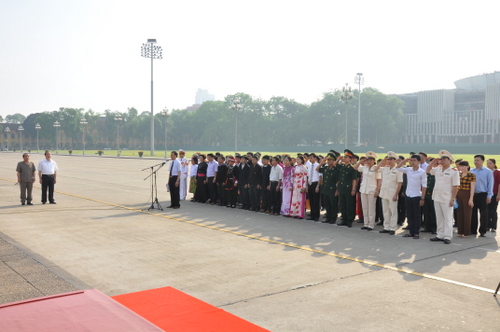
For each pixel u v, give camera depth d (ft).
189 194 64.13
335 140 420.36
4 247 27.94
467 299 19.63
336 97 411.95
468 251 29.01
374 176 36.06
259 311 18.03
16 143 533.14
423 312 18.07
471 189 33.40
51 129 512.63
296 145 443.32
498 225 40.32
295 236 33.60
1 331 8.86
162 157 238.07
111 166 144.25
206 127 484.74
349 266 25.03
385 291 20.66
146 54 251.80
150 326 9.29
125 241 31.45
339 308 18.47
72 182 82.28
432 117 452.76
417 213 33.32
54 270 22.84
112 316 9.75
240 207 49.34
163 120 538.47
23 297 18.43
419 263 25.77
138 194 62.49
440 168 32.30
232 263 25.57
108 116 558.15
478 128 418.51
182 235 33.71
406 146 368.48
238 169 48.49
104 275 22.99
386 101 405.18
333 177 39.01
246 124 462.19
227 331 15.79
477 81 459.73
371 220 36.40
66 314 9.82
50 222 39.09
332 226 38.19
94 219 40.88
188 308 18.11
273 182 43.80
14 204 50.98
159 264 25.26
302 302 19.16
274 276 22.99
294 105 465.88
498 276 23.20
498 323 16.98
